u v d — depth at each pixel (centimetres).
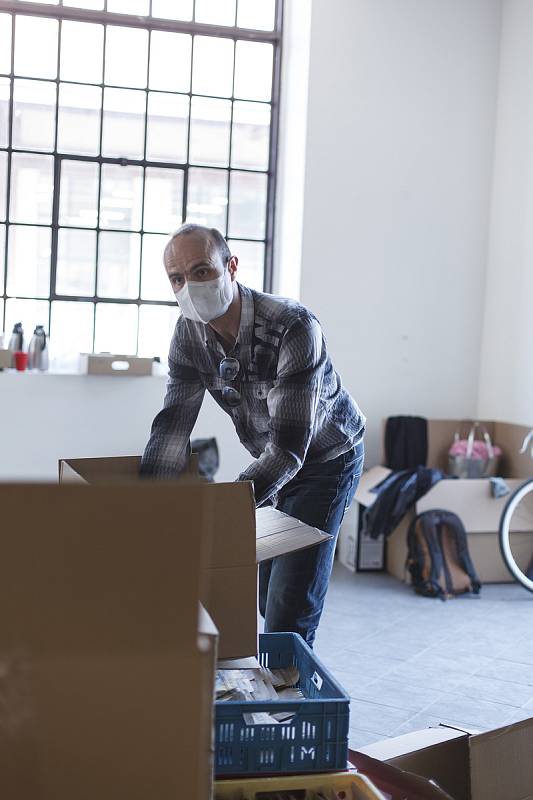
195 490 108
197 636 109
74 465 201
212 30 515
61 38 499
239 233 535
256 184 534
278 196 534
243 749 150
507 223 515
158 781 109
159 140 517
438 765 183
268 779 149
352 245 509
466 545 454
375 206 511
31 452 459
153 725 108
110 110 509
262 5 523
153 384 468
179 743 109
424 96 512
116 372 462
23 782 106
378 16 502
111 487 106
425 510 455
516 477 496
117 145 512
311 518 233
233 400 226
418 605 429
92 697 106
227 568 167
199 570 108
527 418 495
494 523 465
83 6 499
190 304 205
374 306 516
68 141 505
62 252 511
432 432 511
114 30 504
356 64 500
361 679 333
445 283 527
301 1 506
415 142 514
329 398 228
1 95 495
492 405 527
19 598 104
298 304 215
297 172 507
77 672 105
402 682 331
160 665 108
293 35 516
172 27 510
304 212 500
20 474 458
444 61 514
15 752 105
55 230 508
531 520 470
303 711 152
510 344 511
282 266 529
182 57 515
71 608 105
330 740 153
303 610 226
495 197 526
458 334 532
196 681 109
